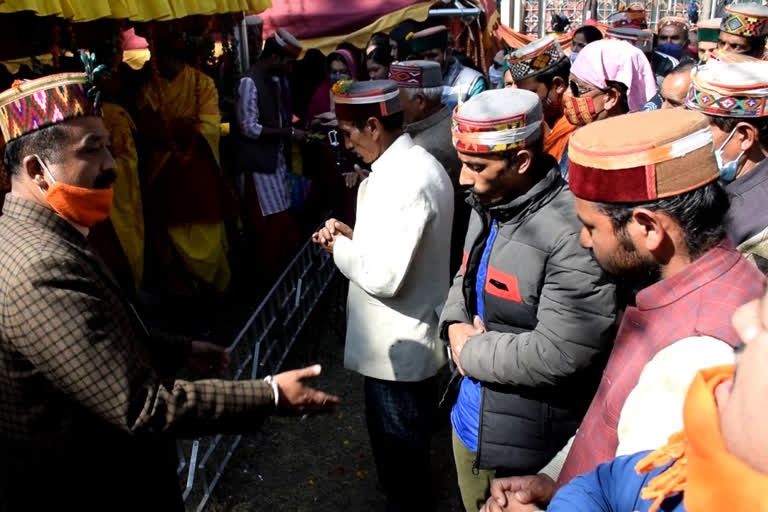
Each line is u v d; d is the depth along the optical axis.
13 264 1.62
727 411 0.72
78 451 1.73
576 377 1.99
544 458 2.18
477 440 2.29
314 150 5.75
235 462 3.66
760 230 2.23
